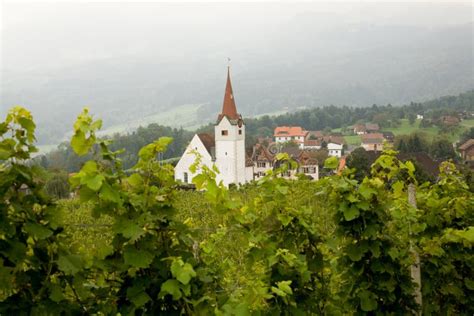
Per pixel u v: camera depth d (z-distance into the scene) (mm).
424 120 148750
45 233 2918
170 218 3521
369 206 5078
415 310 5523
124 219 3260
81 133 3096
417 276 5742
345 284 5336
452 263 6324
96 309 3256
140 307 3426
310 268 5062
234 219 4625
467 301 6262
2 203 2857
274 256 4676
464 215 6352
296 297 4812
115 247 3369
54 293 2965
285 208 4988
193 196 21984
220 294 3756
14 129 2957
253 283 4281
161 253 3510
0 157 2838
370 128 150125
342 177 5215
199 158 4219
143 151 3502
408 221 5680
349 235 5207
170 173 3562
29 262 2979
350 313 5406
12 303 2930
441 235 6137
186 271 3230
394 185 5848
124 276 3445
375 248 5059
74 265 3027
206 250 4785
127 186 3449
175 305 3469
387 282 5195
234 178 57406
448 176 7359
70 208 19000
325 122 171000
